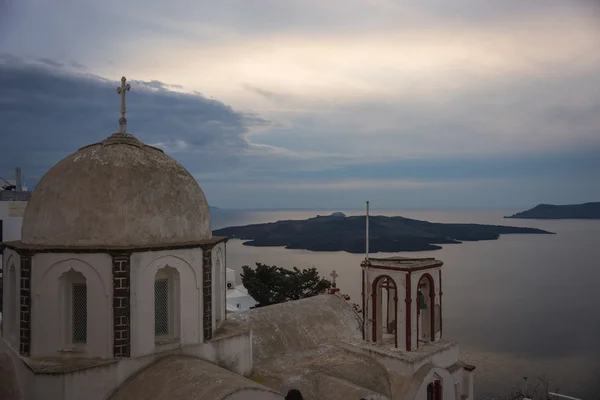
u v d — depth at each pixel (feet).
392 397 55.36
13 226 114.32
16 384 43.93
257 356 61.36
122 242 45.24
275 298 140.05
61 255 44.09
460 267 371.15
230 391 38.34
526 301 239.50
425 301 64.90
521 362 143.23
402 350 59.26
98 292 43.83
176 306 48.14
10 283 48.19
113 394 42.86
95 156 48.57
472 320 198.70
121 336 43.68
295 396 38.86
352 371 57.16
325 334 70.38
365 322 63.82
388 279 61.21
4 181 135.23
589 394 116.57
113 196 45.83
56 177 47.50
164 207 47.98
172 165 52.70
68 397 40.57
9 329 47.85
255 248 497.05
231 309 128.47
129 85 55.36
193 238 50.47
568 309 221.66
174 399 39.32
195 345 48.65
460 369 62.08
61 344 44.57
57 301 44.32
